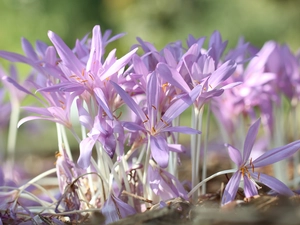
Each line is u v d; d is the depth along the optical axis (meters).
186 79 0.74
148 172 0.76
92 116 0.73
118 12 4.11
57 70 0.75
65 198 0.77
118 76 0.73
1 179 0.93
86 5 4.04
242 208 0.67
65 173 0.79
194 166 0.78
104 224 0.73
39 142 2.67
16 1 3.90
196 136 0.78
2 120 1.48
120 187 0.76
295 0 3.63
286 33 3.64
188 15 3.85
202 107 0.75
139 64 0.73
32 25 3.90
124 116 1.50
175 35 3.88
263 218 0.63
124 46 4.00
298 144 0.72
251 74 0.96
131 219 0.67
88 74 0.71
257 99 1.02
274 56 0.99
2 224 0.75
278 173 1.00
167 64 0.74
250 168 0.73
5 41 3.84
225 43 0.79
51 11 3.97
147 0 3.96
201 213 0.66
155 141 0.69
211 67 0.73
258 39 3.68
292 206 0.66
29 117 0.74
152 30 3.93
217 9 3.78
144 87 0.73
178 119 0.79
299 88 1.00
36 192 1.15
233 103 1.00
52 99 0.77
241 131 1.02
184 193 0.74
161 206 0.70
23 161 2.08
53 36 0.72
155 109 0.71
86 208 0.79
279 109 1.02
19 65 3.09
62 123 0.76
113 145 0.70
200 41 0.78
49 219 0.75
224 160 1.48
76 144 2.52
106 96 0.73
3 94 1.44
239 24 3.71
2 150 1.55
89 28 4.05
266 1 3.70
